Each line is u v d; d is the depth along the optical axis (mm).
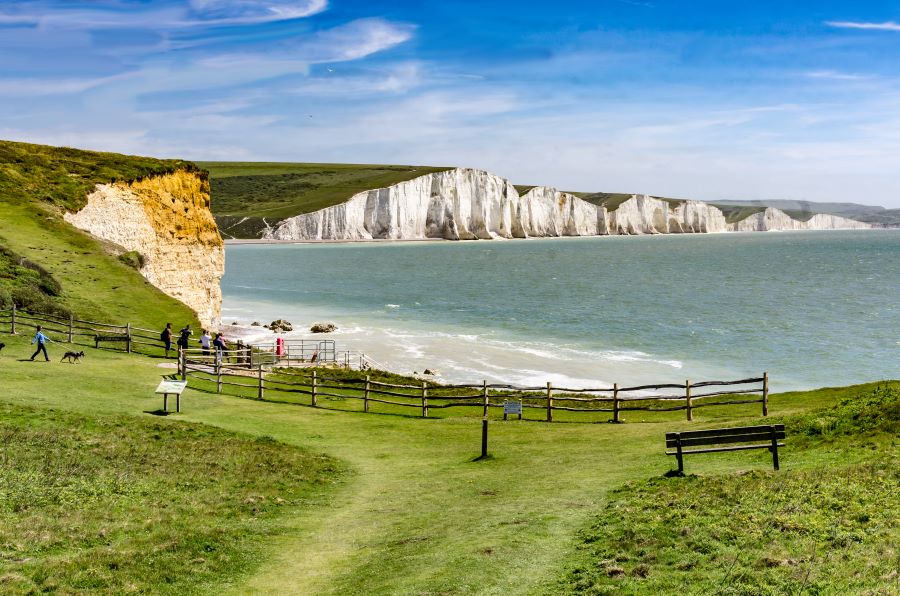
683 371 49781
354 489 19391
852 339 62219
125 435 21844
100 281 48188
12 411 22703
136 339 40219
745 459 18938
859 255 194000
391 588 11977
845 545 11164
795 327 69438
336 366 46594
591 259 188375
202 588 12422
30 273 42906
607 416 32312
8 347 34000
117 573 12398
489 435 26594
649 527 13312
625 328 70188
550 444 24609
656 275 137375
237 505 16984
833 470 15617
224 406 29375
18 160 60438
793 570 10430
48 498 15703
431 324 73062
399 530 15492
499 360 53250
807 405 30859
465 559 12867
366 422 28750
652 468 19156
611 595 10586
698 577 10742
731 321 74312
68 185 59062
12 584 11422
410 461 22594
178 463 19781
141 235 59219
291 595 12203
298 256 197750
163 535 14383
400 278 132375
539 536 13859
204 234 65125
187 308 49375
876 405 20516
